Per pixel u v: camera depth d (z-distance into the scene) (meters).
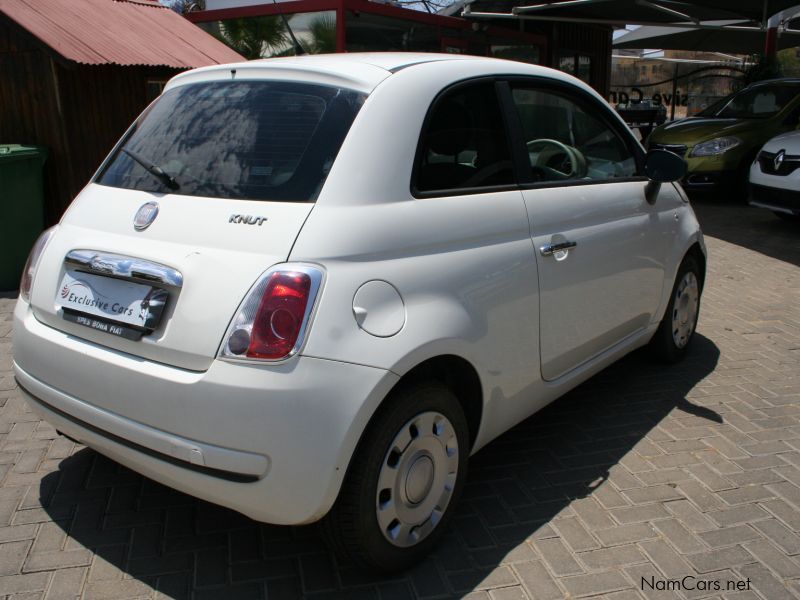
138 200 2.72
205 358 2.27
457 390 2.91
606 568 2.71
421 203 2.63
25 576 2.62
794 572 2.70
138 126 3.13
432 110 2.77
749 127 11.12
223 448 2.24
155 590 2.57
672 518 3.03
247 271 2.29
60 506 3.06
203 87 3.03
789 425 3.88
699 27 13.33
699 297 4.86
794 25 17.12
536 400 3.28
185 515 3.02
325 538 2.48
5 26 6.75
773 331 5.45
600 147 3.79
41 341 2.71
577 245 3.31
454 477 2.77
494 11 12.38
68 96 6.82
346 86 2.66
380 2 9.70
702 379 4.51
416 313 2.48
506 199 2.99
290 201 2.41
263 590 2.58
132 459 2.47
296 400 2.20
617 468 3.44
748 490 3.25
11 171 6.05
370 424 2.39
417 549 2.66
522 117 3.24
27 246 6.34
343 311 2.29
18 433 3.69
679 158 3.75
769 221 9.88
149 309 2.40
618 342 3.94
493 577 2.66
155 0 9.20
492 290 2.81
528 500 3.16
